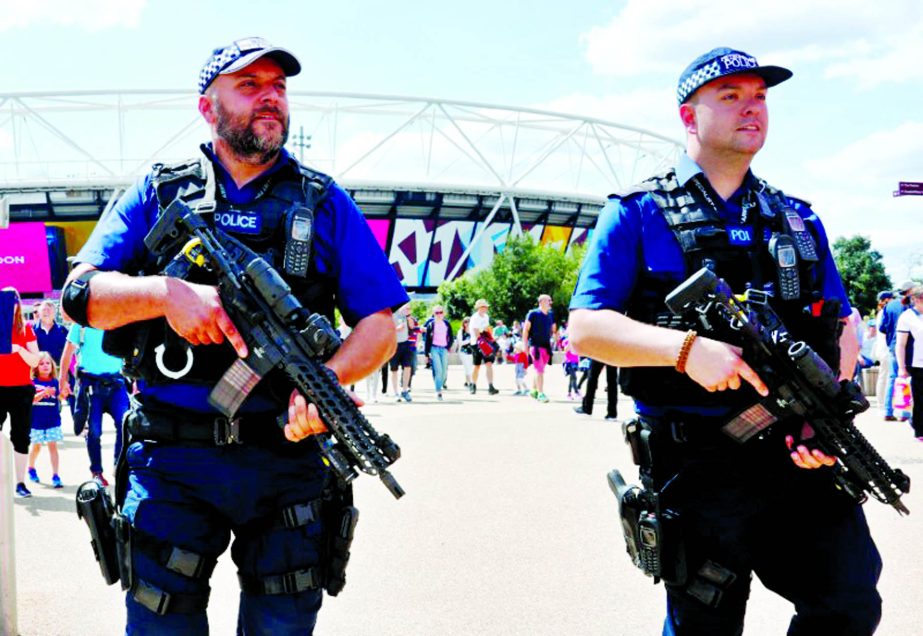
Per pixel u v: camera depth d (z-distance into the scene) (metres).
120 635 4.34
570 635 4.25
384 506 7.10
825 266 3.12
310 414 2.57
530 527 6.32
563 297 68.38
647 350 2.77
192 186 2.85
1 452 4.09
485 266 89.56
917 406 10.79
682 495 2.83
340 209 2.94
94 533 2.81
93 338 8.36
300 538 2.72
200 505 2.70
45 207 76.06
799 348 2.62
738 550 2.80
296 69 2.85
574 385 18.53
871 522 6.41
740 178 3.02
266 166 2.89
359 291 2.91
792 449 2.74
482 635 4.25
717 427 2.79
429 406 16.47
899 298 13.11
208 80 2.80
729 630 2.85
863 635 2.73
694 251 2.92
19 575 5.37
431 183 82.44
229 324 2.59
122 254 2.86
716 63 2.88
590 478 8.23
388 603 4.71
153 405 2.77
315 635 4.26
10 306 7.81
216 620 4.68
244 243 2.80
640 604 4.68
